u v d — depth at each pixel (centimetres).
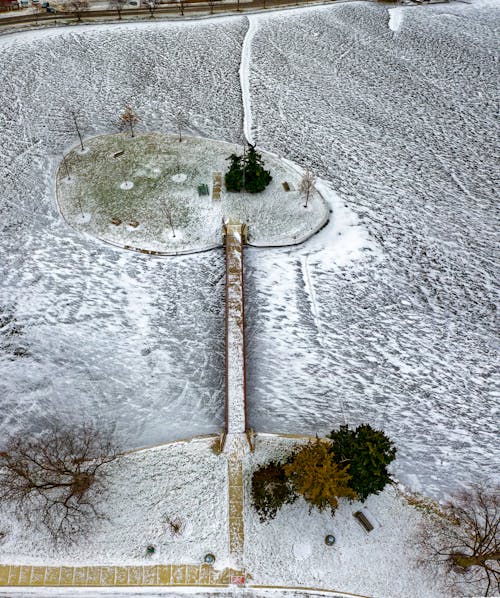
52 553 1709
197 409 2141
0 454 1948
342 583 1672
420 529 1802
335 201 3219
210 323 2461
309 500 1745
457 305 2639
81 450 1852
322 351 2377
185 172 3369
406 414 2166
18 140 3656
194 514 1798
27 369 2244
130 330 2416
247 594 1647
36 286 2584
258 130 3891
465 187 3431
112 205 3092
